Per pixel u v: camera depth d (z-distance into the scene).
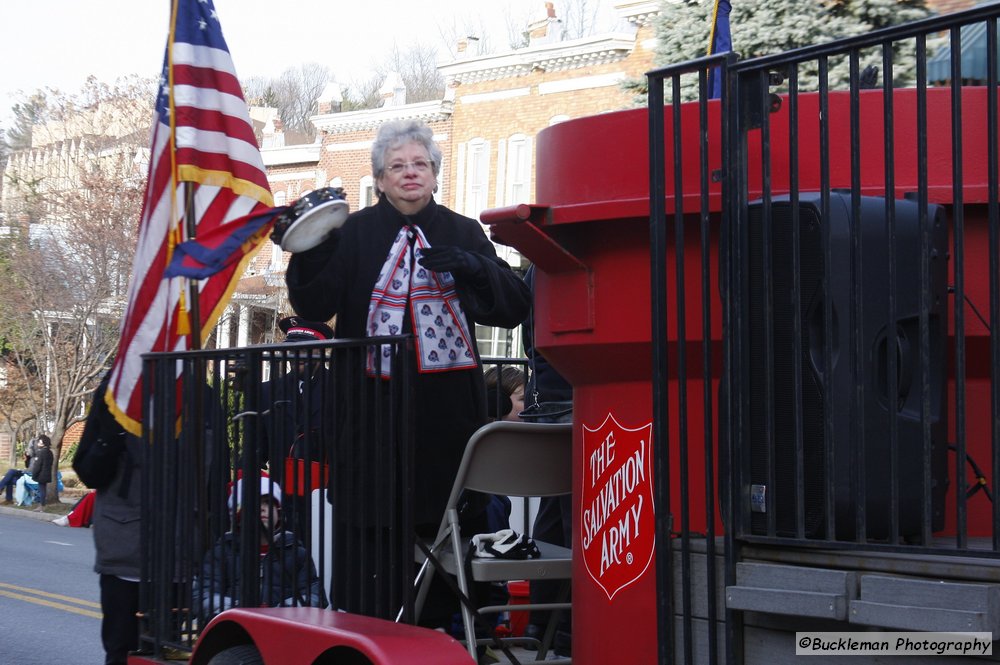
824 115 2.66
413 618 3.56
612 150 3.22
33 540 20.50
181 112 5.59
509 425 3.89
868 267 2.65
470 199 33.91
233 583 4.13
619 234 3.21
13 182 30.80
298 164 40.69
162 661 4.47
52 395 31.06
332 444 3.86
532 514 6.14
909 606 2.37
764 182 2.76
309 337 6.07
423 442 4.11
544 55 31.77
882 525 2.61
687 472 2.96
